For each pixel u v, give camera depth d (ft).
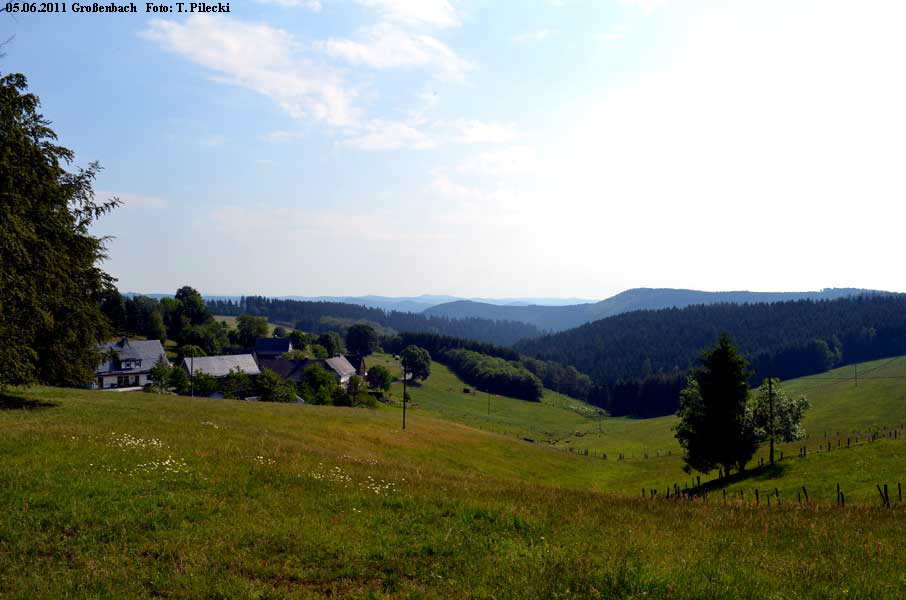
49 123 84.89
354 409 234.17
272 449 75.82
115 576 29.35
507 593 28.94
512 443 253.03
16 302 77.61
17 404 95.30
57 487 42.37
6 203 71.10
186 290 604.08
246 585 29.04
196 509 41.16
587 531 43.78
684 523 50.37
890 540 44.34
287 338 605.73
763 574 33.30
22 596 26.58
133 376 352.49
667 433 426.10
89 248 93.50
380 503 48.32
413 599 28.86
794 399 193.88
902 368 521.24
